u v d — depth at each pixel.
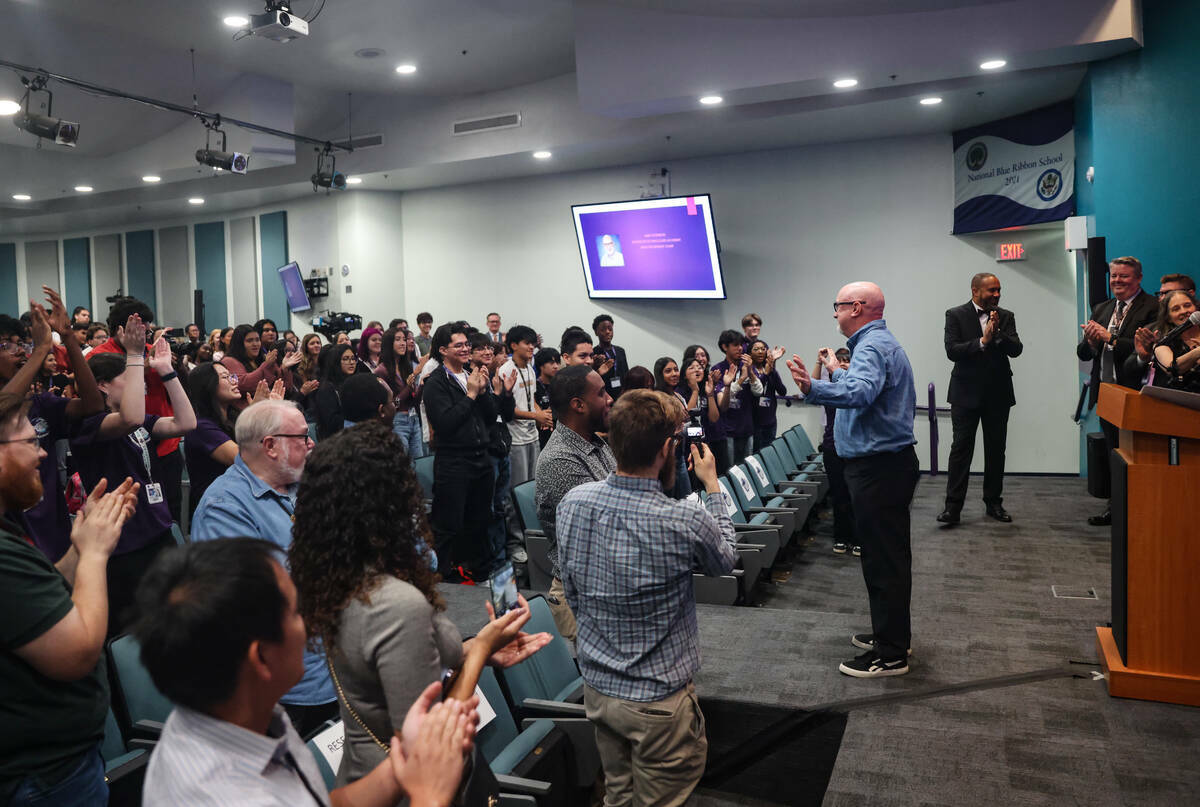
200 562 0.92
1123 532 2.98
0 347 3.22
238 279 12.88
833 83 6.66
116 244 14.61
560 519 2.16
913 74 6.47
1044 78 6.59
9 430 1.70
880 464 3.18
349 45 7.72
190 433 3.29
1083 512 6.07
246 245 12.68
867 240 8.67
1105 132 6.21
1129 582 2.96
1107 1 5.78
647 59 6.95
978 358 5.66
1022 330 8.09
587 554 2.08
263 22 5.91
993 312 5.39
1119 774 2.51
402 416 6.65
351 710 1.38
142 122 9.95
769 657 3.42
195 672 0.88
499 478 5.36
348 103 9.66
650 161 9.53
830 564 5.45
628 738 2.06
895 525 3.19
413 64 8.26
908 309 8.54
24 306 15.74
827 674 3.24
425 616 1.36
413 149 9.62
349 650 1.34
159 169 10.42
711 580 4.16
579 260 10.11
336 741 2.06
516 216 10.45
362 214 10.98
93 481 2.92
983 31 6.07
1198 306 4.32
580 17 7.08
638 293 9.55
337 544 1.36
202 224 13.32
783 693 3.08
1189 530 2.87
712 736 3.10
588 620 2.12
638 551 2.00
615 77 7.04
